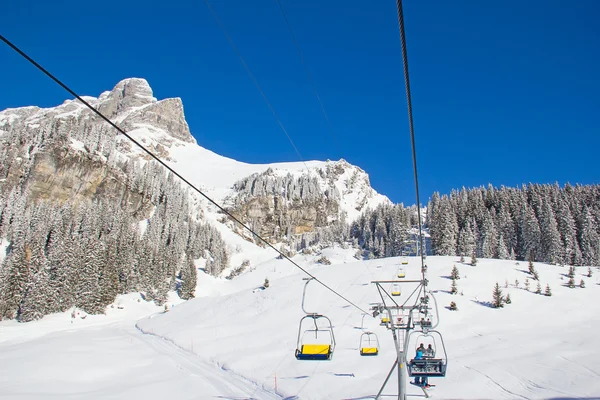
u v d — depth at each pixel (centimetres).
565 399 2648
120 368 4375
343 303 7025
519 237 12150
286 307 7225
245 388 3662
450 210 13075
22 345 5531
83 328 7819
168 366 4506
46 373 3928
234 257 17825
